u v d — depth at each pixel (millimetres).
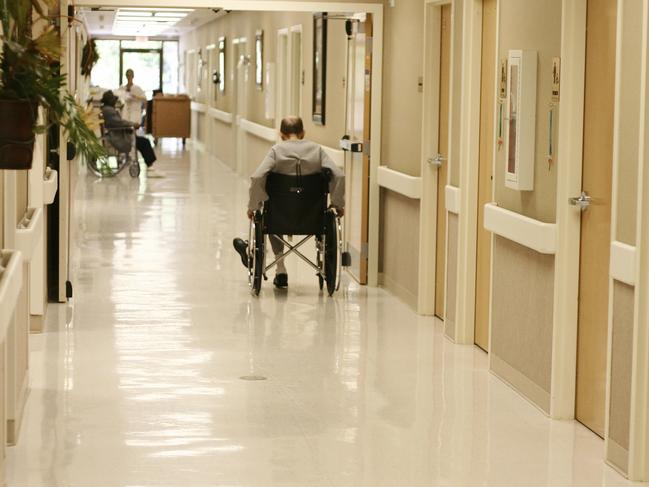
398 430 6344
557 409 6652
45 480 5363
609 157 6152
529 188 7023
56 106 4516
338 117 13836
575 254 6570
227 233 14766
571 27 6422
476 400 7055
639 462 5492
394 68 10789
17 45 4383
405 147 10422
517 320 7277
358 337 8914
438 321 9688
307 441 6094
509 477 5566
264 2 10562
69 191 10305
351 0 10867
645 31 5273
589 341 6469
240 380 7422
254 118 22391
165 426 6312
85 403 6766
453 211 8727
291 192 10344
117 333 8797
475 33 8492
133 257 12664
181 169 24750
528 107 6969
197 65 33469
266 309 9977
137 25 31594
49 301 10047
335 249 10531
